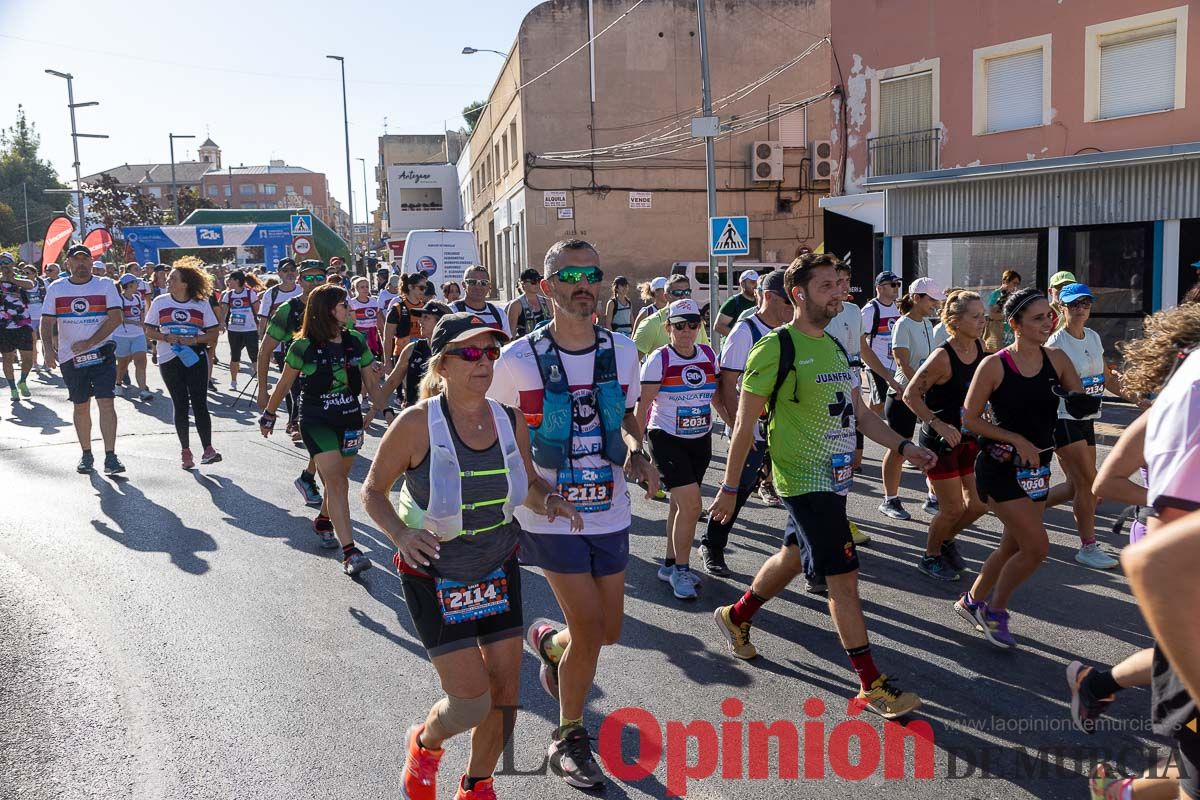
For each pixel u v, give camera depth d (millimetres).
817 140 28969
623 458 3621
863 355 7336
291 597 5609
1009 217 15812
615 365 3656
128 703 4215
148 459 9617
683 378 5594
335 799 3451
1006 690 4297
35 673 4527
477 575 3104
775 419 4148
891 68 18406
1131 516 4742
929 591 5664
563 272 3504
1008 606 5367
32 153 100625
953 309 5539
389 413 12609
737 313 8500
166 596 5609
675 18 27953
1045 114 16219
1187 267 13883
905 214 17203
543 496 3393
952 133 17562
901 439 4133
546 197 27938
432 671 4559
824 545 4039
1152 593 1654
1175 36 14648
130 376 16344
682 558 5656
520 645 3227
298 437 6695
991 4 16750
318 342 5934
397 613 5348
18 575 5977
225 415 12469
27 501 7863
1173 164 13844
